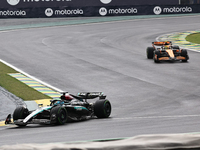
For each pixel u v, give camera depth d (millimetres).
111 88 64125
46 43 122562
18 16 165250
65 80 71375
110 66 84938
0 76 73812
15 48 112938
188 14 186500
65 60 93062
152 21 173500
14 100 55906
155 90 61844
